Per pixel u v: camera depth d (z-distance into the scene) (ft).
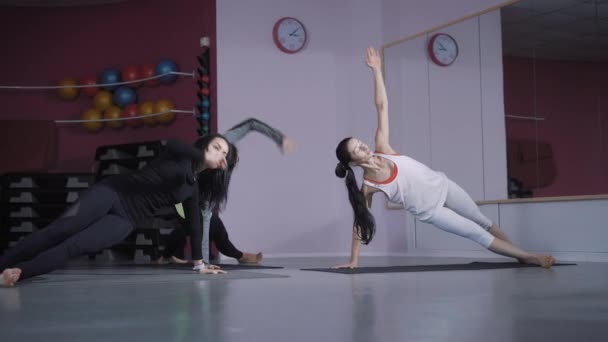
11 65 24.21
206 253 12.55
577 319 5.07
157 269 13.34
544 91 16.12
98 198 9.34
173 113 21.76
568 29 15.71
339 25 21.31
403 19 20.26
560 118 15.71
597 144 14.85
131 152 20.76
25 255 9.11
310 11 21.31
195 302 6.58
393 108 20.36
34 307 6.31
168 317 5.44
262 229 20.38
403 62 20.04
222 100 20.57
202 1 21.71
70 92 23.06
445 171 18.78
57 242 9.37
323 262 16.03
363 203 12.34
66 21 24.45
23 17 24.35
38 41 24.36
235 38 20.85
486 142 17.56
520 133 16.65
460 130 18.33
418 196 12.80
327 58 21.25
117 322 5.17
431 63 19.22
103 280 10.00
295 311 5.76
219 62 20.68
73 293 7.79
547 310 5.63
